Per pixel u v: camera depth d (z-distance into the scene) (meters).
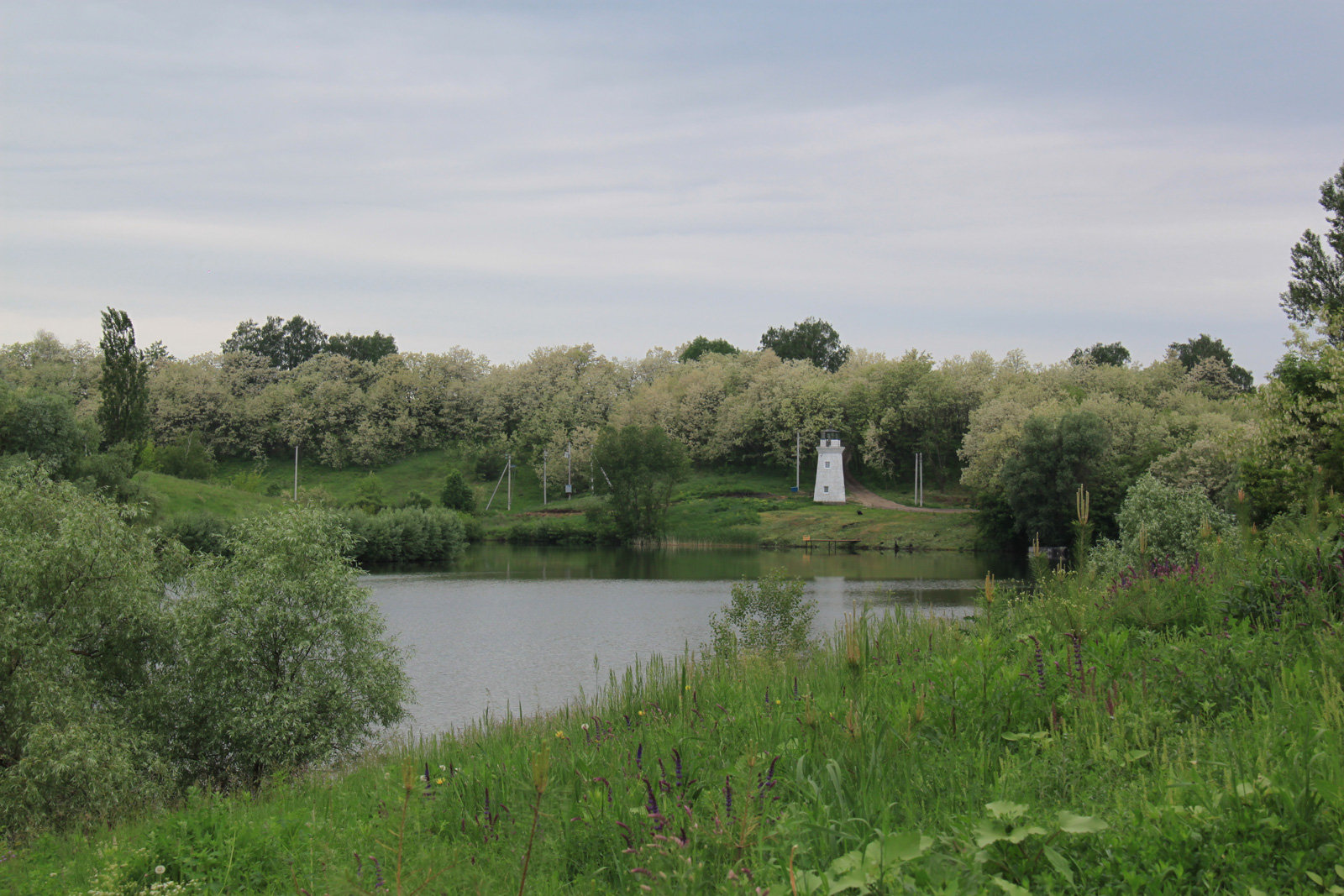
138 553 18.27
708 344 189.38
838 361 178.62
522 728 11.80
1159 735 5.90
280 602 18.16
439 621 39.19
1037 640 8.18
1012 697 7.07
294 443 132.75
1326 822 4.18
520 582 56.12
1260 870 4.00
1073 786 5.24
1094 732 6.08
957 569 63.22
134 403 75.38
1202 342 134.38
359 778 10.74
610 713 11.02
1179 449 61.00
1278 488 23.20
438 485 125.12
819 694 8.70
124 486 53.47
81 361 140.88
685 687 11.02
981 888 4.06
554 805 6.39
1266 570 9.55
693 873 4.64
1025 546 74.94
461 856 5.88
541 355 160.38
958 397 113.25
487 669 28.78
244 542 19.20
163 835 8.20
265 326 186.75
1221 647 7.32
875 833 5.21
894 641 12.35
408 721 21.94
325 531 19.47
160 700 17.25
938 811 5.38
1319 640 7.15
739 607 21.86
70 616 16.75
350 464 134.25
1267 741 5.14
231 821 8.31
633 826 5.86
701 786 6.47
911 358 124.31
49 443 50.56
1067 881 4.09
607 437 91.69
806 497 110.06
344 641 18.75
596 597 48.25
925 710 7.08
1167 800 4.52
